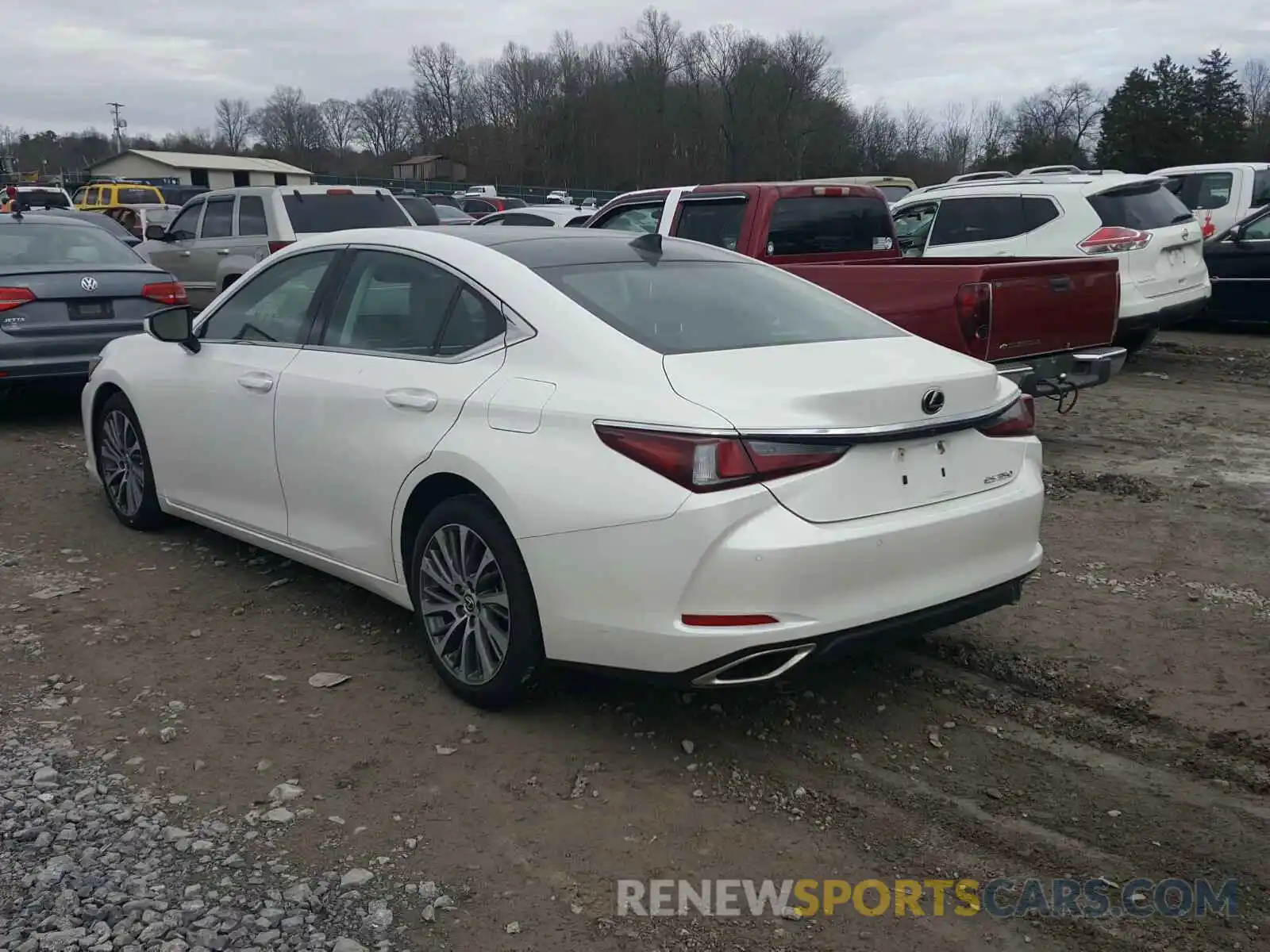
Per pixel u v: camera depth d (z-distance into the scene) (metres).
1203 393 10.26
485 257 4.19
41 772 3.57
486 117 82.19
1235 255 13.03
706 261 4.61
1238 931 2.89
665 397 3.44
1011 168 71.81
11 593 5.20
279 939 2.78
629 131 74.56
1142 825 3.36
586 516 3.47
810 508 3.35
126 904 2.90
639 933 2.87
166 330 5.25
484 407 3.84
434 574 4.11
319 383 4.54
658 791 3.54
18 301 8.36
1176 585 5.29
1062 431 8.73
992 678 4.34
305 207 12.35
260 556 5.73
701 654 3.34
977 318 6.65
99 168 76.25
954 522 3.63
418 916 2.91
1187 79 69.69
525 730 3.91
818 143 71.69
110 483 6.22
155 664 4.44
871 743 3.85
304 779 3.58
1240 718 3.99
